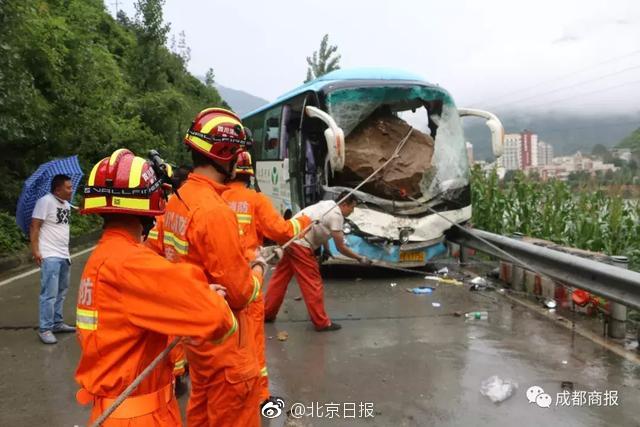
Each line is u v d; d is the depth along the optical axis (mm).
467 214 9164
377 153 8664
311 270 6184
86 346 2188
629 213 8539
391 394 4543
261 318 4207
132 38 26312
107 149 16156
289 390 4645
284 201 10383
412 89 9078
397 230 8664
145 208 2248
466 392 4551
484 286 8227
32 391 4746
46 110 13008
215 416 3002
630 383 4672
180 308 2105
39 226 6027
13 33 10094
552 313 6809
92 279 2182
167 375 2312
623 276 5289
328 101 8789
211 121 3049
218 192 3107
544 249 6855
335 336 6062
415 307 7242
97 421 1987
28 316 7082
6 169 12828
